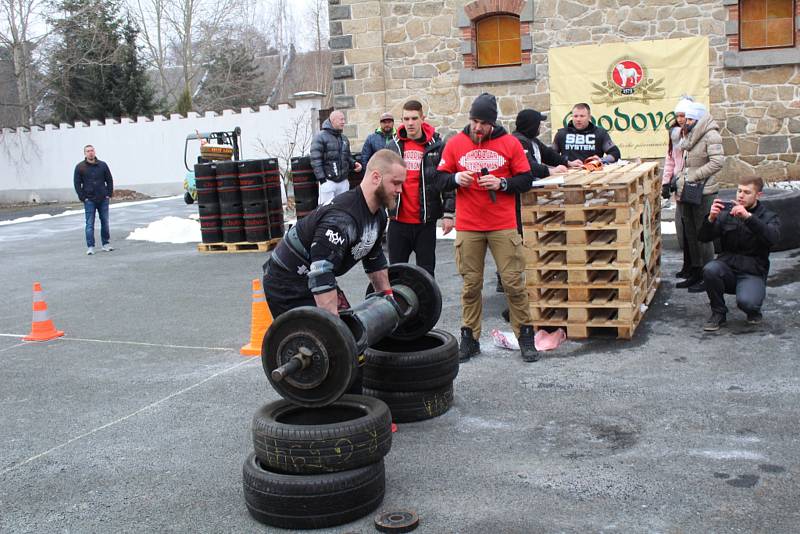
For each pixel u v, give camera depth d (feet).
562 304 22.58
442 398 17.42
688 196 27.35
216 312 29.35
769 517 12.37
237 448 16.47
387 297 15.96
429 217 23.43
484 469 14.70
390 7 48.65
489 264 34.94
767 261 23.12
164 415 18.70
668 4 44.27
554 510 12.98
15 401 20.43
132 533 13.09
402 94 49.26
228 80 147.84
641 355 20.95
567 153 29.32
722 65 43.96
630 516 12.63
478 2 46.85
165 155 93.91
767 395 17.54
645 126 45.42
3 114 131.13
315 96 87.30
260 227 43.19
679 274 29.58
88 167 45.78
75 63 114.83
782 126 43.57
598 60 45.55
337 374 13.17
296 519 12.89
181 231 51.47
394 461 15.26
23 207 93.91
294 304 15.14
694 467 14.25
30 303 33.24
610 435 15.90
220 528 13.14
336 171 40.42
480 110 19.43
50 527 13.47
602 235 23.44
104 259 44.06
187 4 136.87
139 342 25.73
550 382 19.26
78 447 17.02
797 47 42.73
